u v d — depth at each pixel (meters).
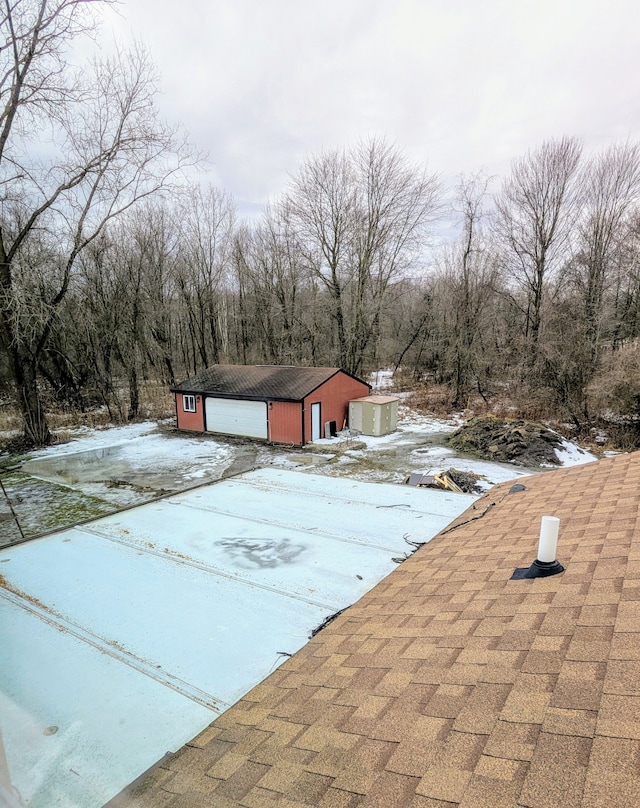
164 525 6.93
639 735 1.53
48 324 16.50
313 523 6.85
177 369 32.28
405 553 5.79
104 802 2.62
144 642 4.18
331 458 14.58
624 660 2.02
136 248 23.42
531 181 21.48
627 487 5.06
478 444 15.50
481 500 7.04
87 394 23.91
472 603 3.42
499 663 2.41
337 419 18.20
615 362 15.70
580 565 3.37
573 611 2.69
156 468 13.81
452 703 2.21
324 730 2.46
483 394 23.75
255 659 3.90
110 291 21.97
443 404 23.80
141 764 2.90
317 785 2.01
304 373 18.00
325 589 4.99
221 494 8.32
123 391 26.77
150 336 25.41
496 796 1.53
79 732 3.20
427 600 3.87
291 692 3.13
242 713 3.11
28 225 14.88
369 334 26.30
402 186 24.11
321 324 27.06
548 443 14.42
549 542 3.46
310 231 25.02
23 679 3.74
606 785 1.39
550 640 2.45
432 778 1.75
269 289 29.16
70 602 4.86
